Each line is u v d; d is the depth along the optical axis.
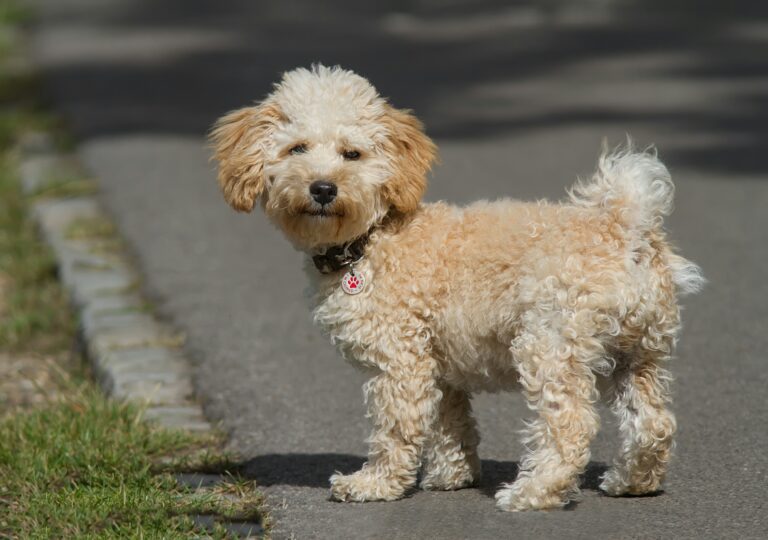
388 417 8.00
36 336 12.91
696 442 8.98
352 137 8.28
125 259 14.62
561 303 7.40
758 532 7.33
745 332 11.52
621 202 7.52
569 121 20.88
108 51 29.58
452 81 24.47
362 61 26.62
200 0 38.62
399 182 8.19
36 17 35.78
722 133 19.81
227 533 7.59
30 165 19.28
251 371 10.83
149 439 9.19
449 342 7.93
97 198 17.31
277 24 32.62
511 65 25.89
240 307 12.69
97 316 12.55
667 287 7.56
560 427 7.44
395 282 7.93
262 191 8.61
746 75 24.19
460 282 7.80
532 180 17.09
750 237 14.61
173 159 19.22
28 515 7.75
